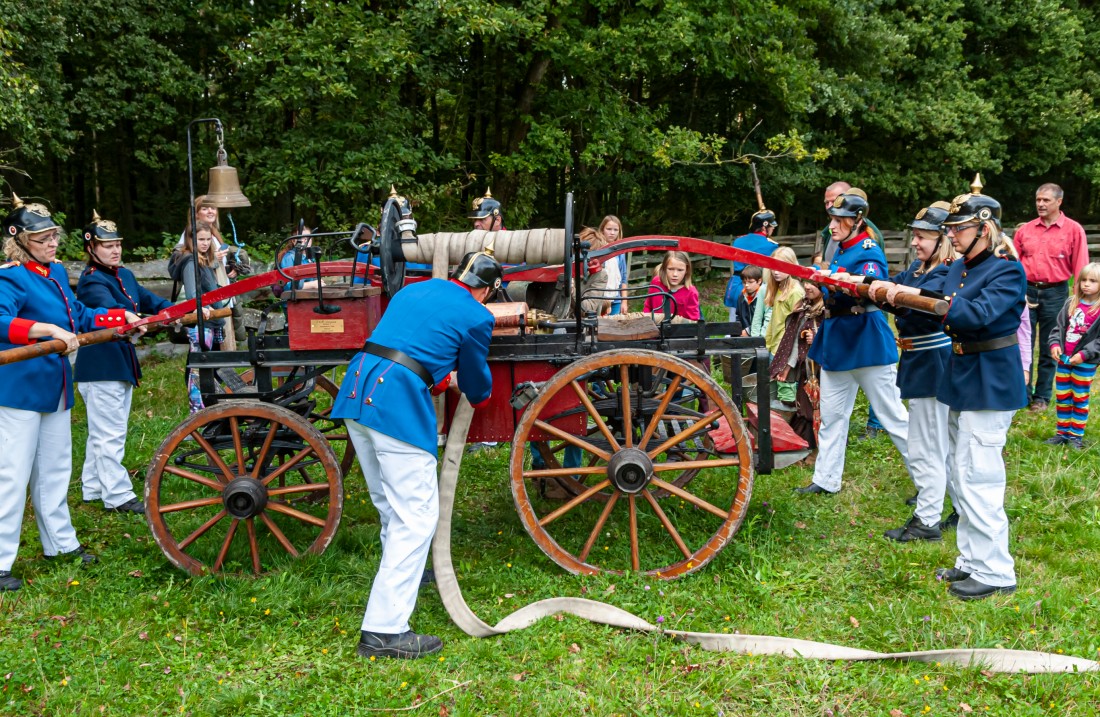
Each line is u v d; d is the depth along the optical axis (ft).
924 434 13.71
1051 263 21.40
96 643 10.84
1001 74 62.85
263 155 35.27
